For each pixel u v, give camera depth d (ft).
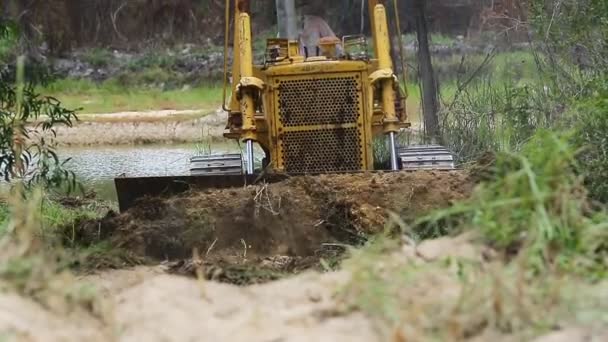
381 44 94.84
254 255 79.20
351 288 48.14
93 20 389.19
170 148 217.77
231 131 98.02
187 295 53.42
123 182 84.99
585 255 50.19
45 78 107.96
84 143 228.22
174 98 310.65
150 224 79.46
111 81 343.67
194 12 401.49
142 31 394.93
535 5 123.44
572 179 55.93
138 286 57.06
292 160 91.45
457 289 46.47
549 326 42.22
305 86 91.30
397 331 39.91
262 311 48.57
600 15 108.68
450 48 262.47
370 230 77.51
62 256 55.16
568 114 84.28
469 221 55.77
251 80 92.07
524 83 138.00
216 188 84.84
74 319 46.83
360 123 91.30
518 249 51.24
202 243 79.15
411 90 205.67
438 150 99.71
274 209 80.64
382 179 81.56
